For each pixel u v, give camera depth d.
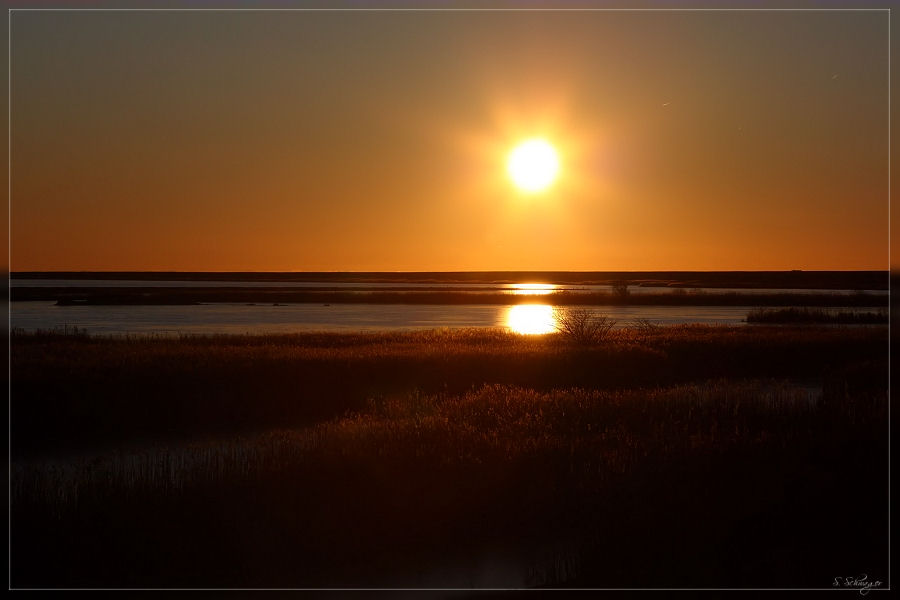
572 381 34.44
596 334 44.25
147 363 31.59
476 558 13.12
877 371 31.55
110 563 12.85
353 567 12.98
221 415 26.55
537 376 34.66
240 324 74.12
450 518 14.46
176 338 51.09
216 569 12.81
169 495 15.05
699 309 102.12
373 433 19.41
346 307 111.25
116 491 15.20
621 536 13.20
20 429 23.19
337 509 14.77
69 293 155.12
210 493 15.15
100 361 31.44
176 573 12.74
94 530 13.66
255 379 30.20
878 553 12.12
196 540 13.57
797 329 54.09
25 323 73.25
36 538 13.30
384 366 33.44
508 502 15.16
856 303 114.06
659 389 29.59
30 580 12.30
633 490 15.39
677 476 16.16
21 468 19.16
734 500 14.52
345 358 34.50
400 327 70.50
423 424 20.36
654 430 20.28
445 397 29.23
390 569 12.89
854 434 18.86
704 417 22.58
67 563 12.74
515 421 21.41
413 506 14.96
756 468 16.47
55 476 17.05
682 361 39.56
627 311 97.25
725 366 39.22
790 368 39.16
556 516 14.53
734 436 19.55
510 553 13.35
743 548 12.56
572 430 20.42
